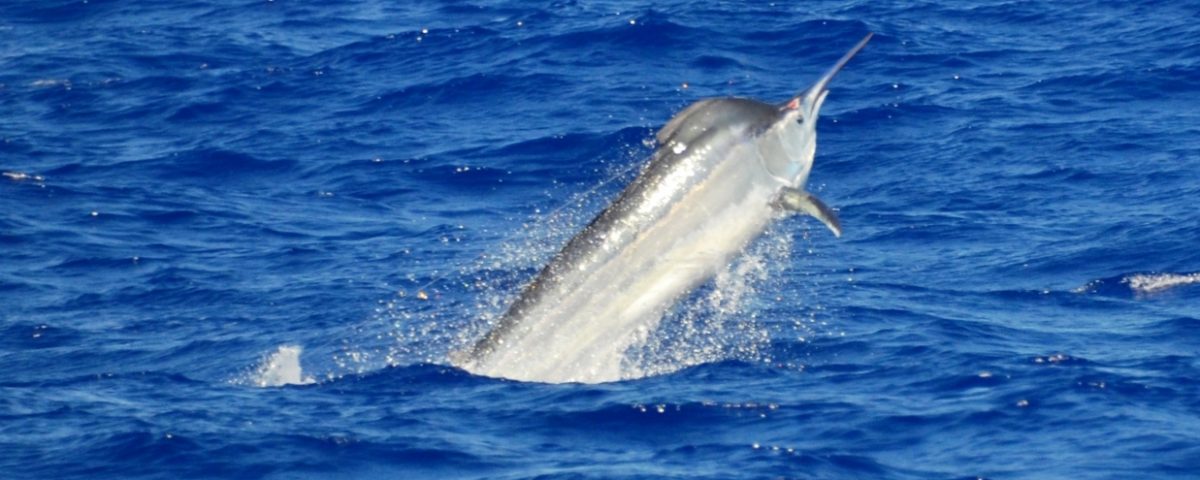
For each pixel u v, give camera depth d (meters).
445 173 53.47
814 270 42.00
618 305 31.34
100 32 72.88
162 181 53.75
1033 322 38.09
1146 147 52.62
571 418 31.31
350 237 47.59
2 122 60.97
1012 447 29.94
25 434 31.69
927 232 46.06
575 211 49.97
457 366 34.12
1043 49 63.94
